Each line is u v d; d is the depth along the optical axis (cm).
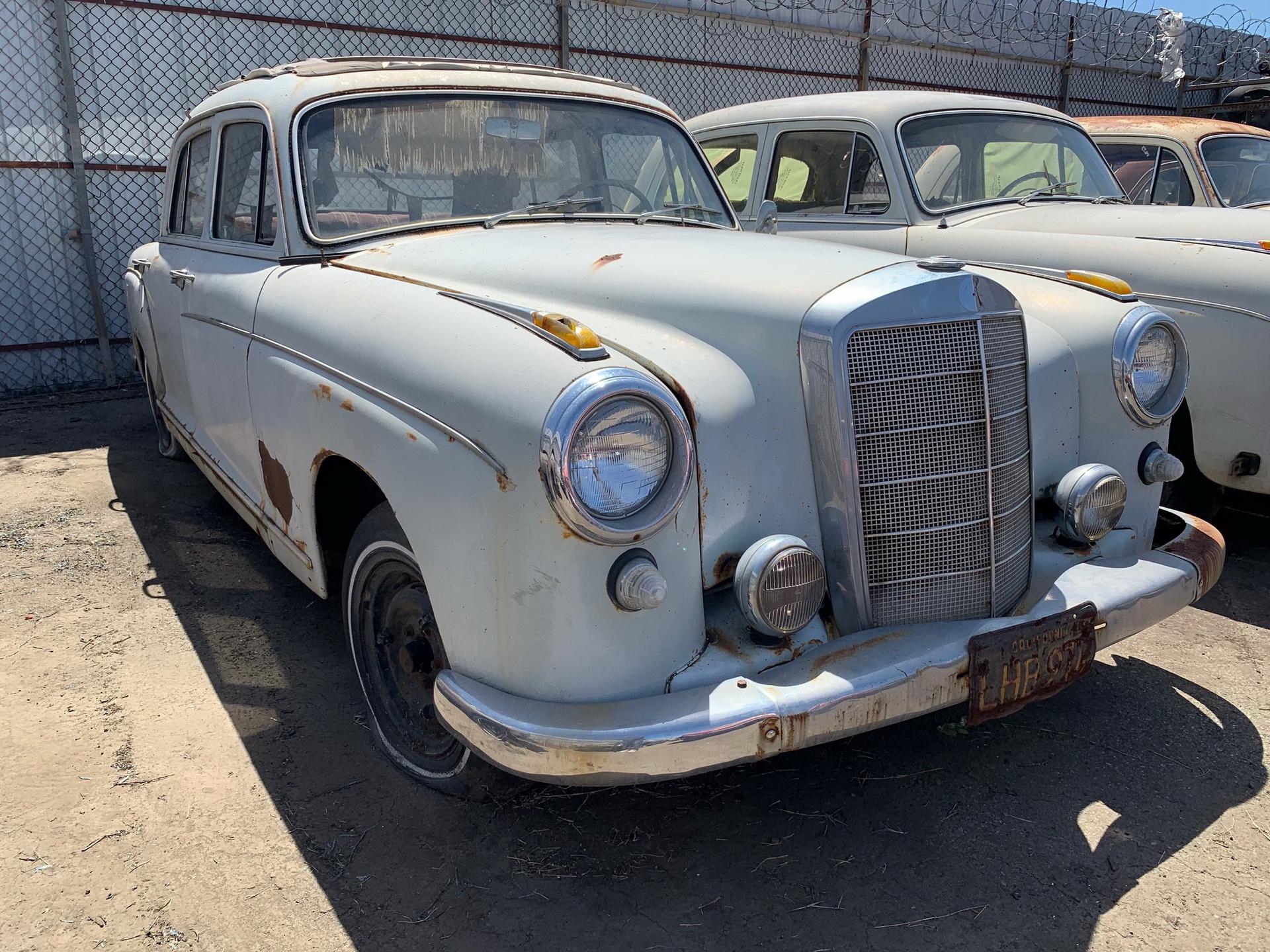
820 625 216
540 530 182
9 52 670
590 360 188
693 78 939
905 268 221
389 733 259
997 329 224
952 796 254
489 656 195
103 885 215
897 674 198
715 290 230
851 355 208
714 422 205
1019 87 1168
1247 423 373
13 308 704
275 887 217
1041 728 286
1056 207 483
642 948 203
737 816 246
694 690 190
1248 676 317
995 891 220
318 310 260
